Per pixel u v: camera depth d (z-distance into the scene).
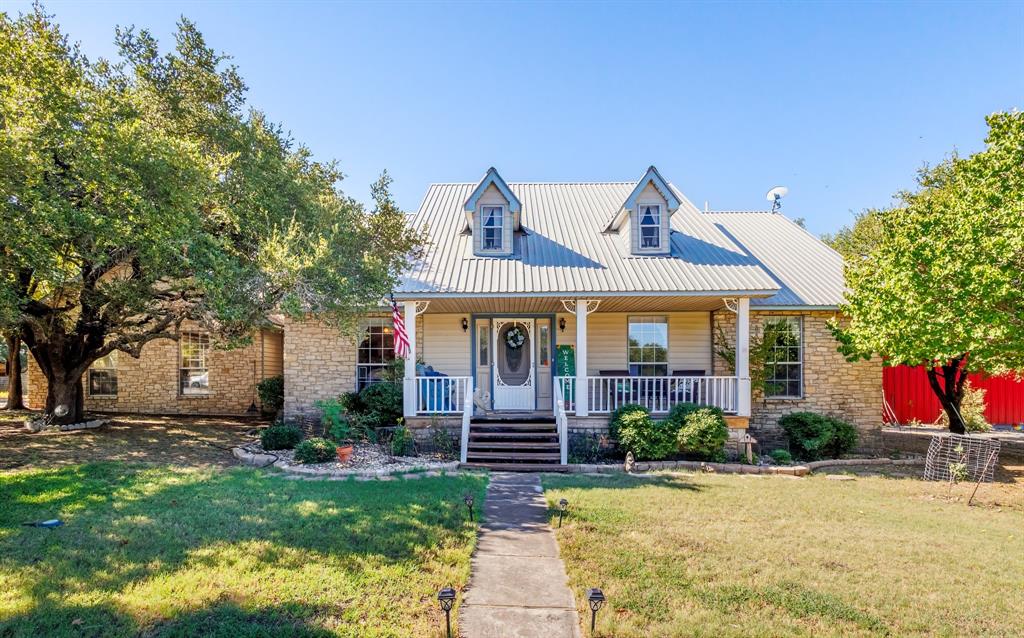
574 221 16.42
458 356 14.82
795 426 12.76
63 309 12.02
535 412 14.12
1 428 13.35
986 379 18.89
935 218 10.26
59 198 7.85
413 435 12.10
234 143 10.92
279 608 4.41
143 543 5.77
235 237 11.13
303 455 10.12
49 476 8.66
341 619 4.29
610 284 12.24
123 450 11.12
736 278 12.56
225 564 5.27
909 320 10.25
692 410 11.67
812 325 14.20
